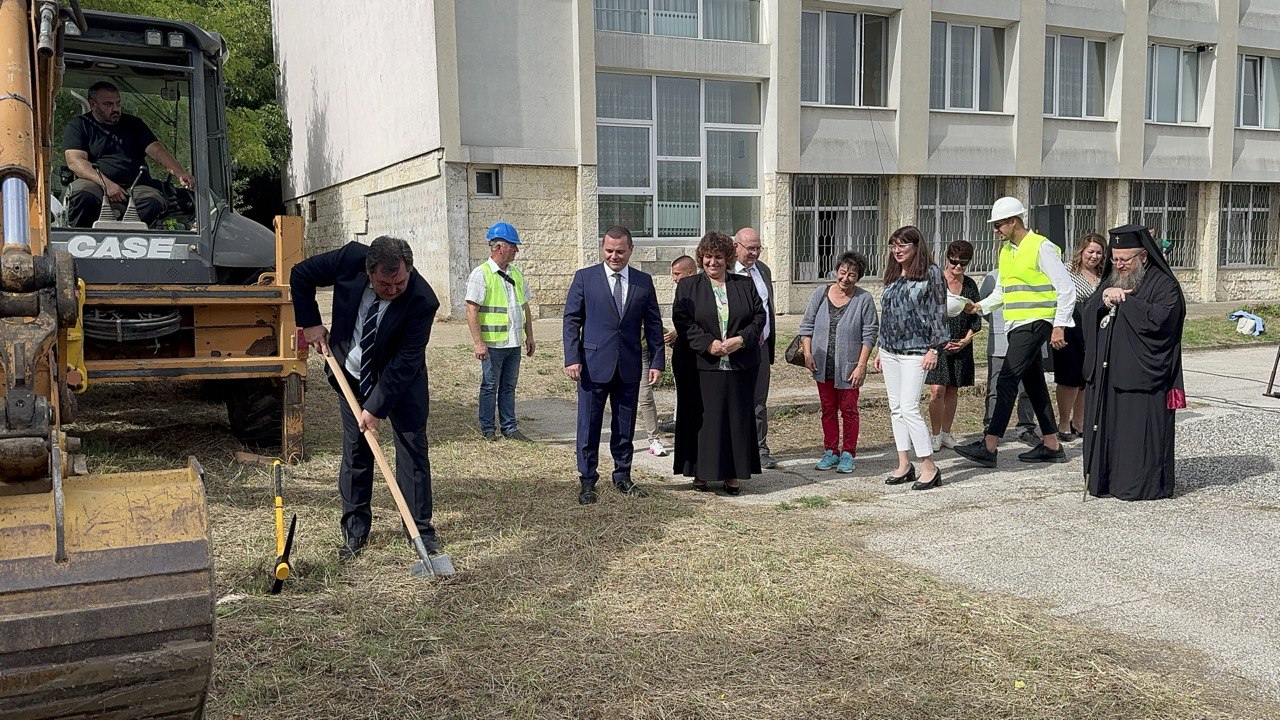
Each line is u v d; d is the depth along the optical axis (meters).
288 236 6.80
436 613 4.13
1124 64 21.23
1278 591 4.50
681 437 6.57
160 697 2.29
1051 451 7.47
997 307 7.36
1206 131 22.86
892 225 19.36
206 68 7.31
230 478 6.41
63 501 2.26
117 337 6.44
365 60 18.88
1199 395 10.23
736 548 5.02
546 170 16.42
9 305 2.53
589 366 6.10
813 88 18.59
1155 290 6.02
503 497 6.13
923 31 18.78
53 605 2.14
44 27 3.58
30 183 2.92
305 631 3.90
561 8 16.25
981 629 4.02
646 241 17.66
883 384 10.93
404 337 4.63
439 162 15.74
